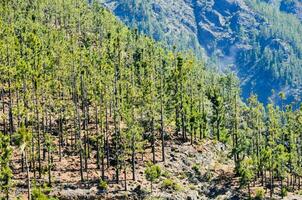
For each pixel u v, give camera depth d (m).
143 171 114.12
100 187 103.75
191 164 121.06
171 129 137.38
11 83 125.44
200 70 165.75
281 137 132.12
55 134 122.56
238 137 131.62
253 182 122.31
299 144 135.25
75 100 119.00
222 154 133.75
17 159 109.81
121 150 110.56
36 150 111.31
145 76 136.75
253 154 128.00
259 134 133.00
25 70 109.12
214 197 112.56
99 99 118.88
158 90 126.25
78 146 116.62
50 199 91.88
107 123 119.25
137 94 120.75
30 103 111.50
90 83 122.94
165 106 129.12
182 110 129.25
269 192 118.25
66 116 126.88
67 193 100.56
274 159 117.12
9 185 92.31
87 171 108.12
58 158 114.06
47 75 117.75
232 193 114.06
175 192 108.12
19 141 91.38
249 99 147.12
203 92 149.25
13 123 122.06
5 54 117.94
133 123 110.88
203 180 117.12
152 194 105.50
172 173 115.94
